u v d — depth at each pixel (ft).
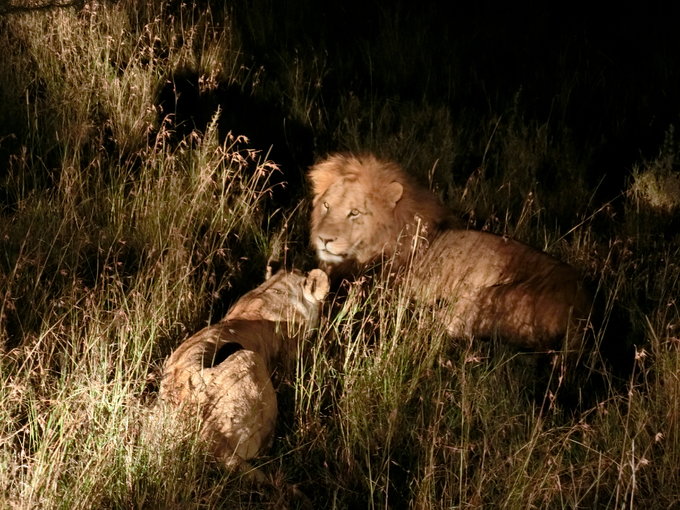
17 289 18.53
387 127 30.53
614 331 20.92
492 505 15.11
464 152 30.19
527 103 33.60
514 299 19.67
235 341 16.56
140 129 26.81
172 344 18.54
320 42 35.96
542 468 15.30
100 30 31.63
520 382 18.75
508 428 16.89
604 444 16.67
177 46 33.83
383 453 16.12
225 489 14.80
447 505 15.17
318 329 18.45
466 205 26.23
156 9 34.60
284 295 18.29
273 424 15.98
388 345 18.30
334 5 38.27
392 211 21.07
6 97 26.71
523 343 19.67
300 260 22.89
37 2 30.27
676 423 16.33
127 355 17.49
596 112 33.63
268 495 14.92
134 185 23.63
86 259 20.43
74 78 28.40
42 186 23.66
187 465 14.62
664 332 20.12
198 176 24.14
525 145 29.73
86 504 13.84
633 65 36.29
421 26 37.24
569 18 38.93
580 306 19.60
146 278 19.27
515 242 20.62
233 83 32.09
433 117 31.65
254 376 15.46
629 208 27.78
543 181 29.43
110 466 14.38
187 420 14.84
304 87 33.04
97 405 15.24
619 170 30.63
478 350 19.07
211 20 34.94
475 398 17.33
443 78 34.71
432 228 21.48
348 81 34.24
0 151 24.40
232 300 21.27
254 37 35.58
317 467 16.17
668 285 22.48
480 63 35.83
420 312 19.02
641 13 39.11
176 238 21.17
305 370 18.13
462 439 15.84
